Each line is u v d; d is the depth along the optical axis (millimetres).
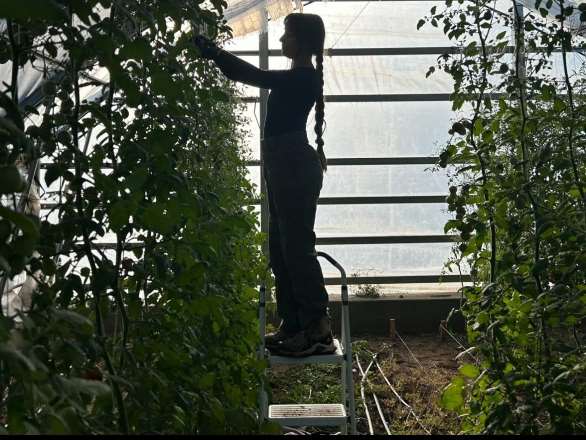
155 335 1856
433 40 6691
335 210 6891
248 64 2643
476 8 2760
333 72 6770
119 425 1435
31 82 2988
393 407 4324
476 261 2672
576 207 2564
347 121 6828
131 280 1940
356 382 4793
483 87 2736
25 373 875
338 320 6223
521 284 2275
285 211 2768
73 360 1137
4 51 1638
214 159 3389
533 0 4613
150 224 1461
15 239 1016
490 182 2654
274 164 2783
